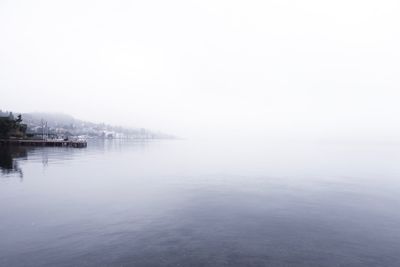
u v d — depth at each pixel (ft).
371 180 127.65
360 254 45.03
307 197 87.25
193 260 41.75
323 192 96.07
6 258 41.65
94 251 44.27
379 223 60.75
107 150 382.63
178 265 40.24
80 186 100.94
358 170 173.58
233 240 49.96
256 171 162.81
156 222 59.62
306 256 43.98
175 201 79.77
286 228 56.90
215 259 42.24
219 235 52.37
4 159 198.18
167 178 128.36
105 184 106.42
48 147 389.19
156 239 49.73
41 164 170.30
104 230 54.03
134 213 66.33
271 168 181.27
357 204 77.97
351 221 62.03
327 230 55.93
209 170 165.68
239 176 138.92
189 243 48.19
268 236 52.26
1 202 75.31
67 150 333.01
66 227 55.36
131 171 151.74
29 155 238.48
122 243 47.62
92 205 73.31
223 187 104.88
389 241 50.57
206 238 50.70
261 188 103.50
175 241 48.98
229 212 68.44
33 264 39.93
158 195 87.97
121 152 346.33
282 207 73.92
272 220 62.18
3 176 121.08
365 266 41.14
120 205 73.92
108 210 68.59
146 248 45.73
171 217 63.57
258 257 43.29
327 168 184.96
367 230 56.24
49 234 51.39
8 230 53.31
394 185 112.78
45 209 68.54
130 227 56.08
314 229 56.49
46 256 42.37
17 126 454.81
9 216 62.39
